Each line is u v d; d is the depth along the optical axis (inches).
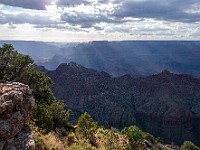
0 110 617.9
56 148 815.7
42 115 1347.2
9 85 767.7
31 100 761.0
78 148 931.3
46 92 1553.9
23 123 685.3
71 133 1288.1
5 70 1364.4
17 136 636.7
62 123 1638.8
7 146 592.1
